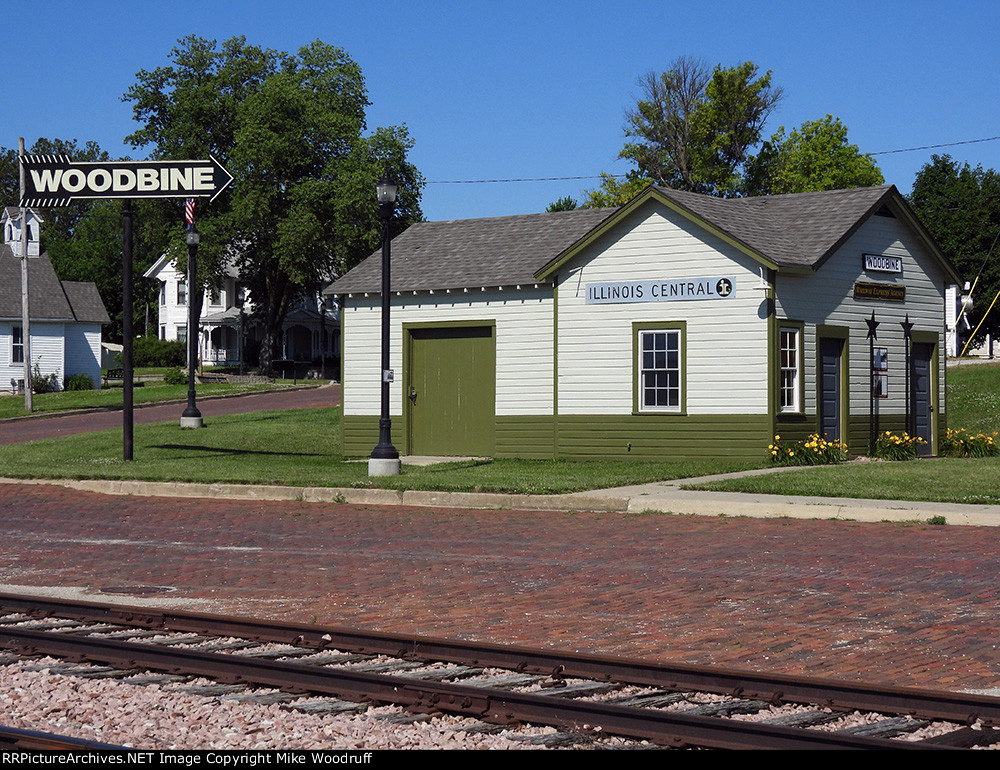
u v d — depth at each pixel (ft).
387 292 71.10
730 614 34.22
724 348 75.77
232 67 212.02
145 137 218.18
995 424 106.52
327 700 24.40
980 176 277.85
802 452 74.08
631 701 24.35
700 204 78.69
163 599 37.99
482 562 44.27
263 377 206.39
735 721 21.68
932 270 88.94
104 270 344.49
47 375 185.57
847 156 214.69
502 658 28.12
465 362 86.28
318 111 198.39
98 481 70.74
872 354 82.79
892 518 52.85
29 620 33.68
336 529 54.03
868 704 23.84
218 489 67.31
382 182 70.44
